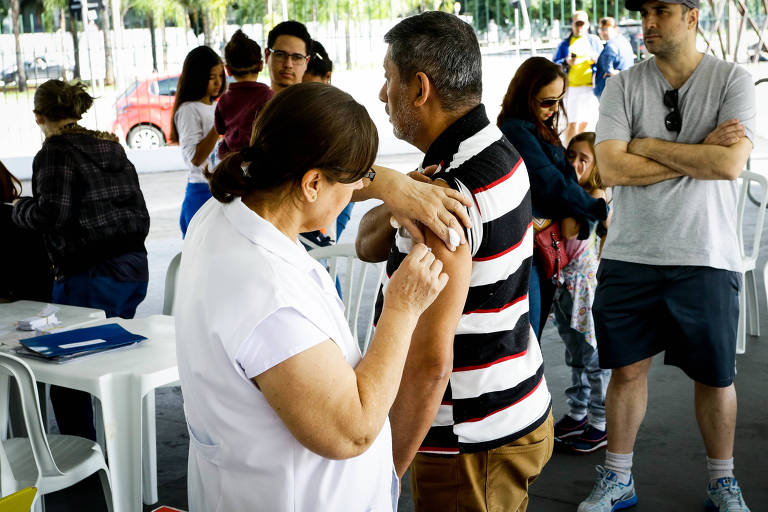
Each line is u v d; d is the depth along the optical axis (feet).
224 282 4.24
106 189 11.15
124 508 8.42
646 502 10.37
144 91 44.16
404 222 5.34
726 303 9.25
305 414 4.14
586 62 34.58
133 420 8.30
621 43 33.55
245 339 4.09
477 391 5.65
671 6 8.98
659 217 9.32
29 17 41.81
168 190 37.19
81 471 8.68
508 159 5.65
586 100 34.81
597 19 42.19
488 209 5.41
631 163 9.33
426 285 4.70
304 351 4.12
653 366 15.17
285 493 4.37
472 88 5.67
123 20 43.65
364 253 6.92
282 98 4.33
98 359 8.63
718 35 41.19
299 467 4.38
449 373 5.37
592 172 12.28
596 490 10.09
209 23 44.62
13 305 11.12
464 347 5.61
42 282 11.63
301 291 4.27
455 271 5.25
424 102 5.65
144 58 44.04
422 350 5.27
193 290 4.38
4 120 41.96
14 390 10.10
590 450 11.85
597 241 11.86
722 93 9.10
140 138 44.52
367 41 46.29
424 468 5.88
